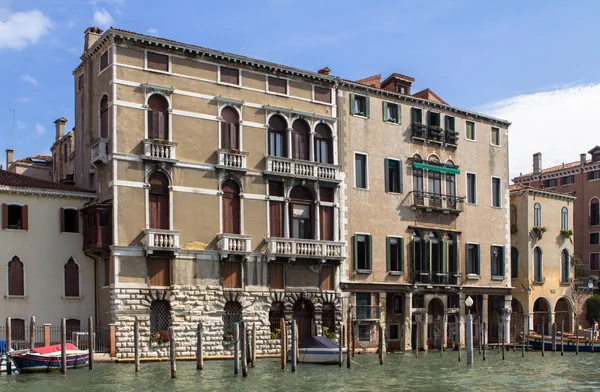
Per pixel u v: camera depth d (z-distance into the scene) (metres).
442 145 38.44
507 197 41.47
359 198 34.66
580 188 58.50
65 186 29.72
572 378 25.80
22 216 28.38
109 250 28.11
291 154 32.44
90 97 30.78
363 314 34.28
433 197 37.66
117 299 27.47
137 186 28.44
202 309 29.28
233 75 31.34
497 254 40.66
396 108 36.81
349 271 33.88
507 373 27.08
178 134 29.56
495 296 40.50
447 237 38.25
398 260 35.94
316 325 32.31
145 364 26.92
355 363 29.30
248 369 26.05
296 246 31.61
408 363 29.97
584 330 43.31
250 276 30.67
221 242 29.81
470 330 29.58
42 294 28.38
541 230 43.50
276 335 31.11
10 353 23.86
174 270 28.80
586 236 57.75
